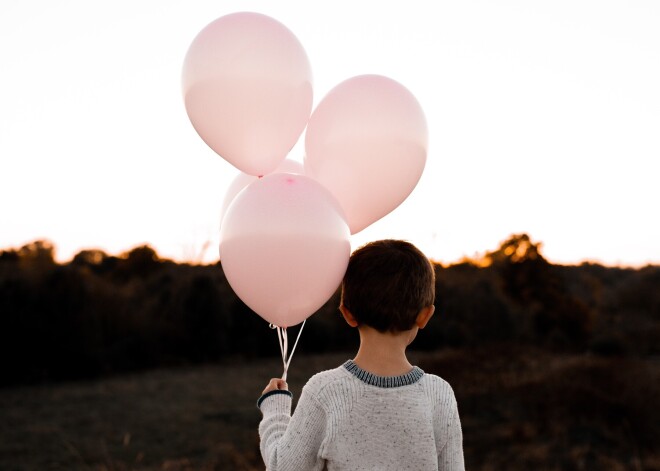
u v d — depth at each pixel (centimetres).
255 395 1211
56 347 1415
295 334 1870
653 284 2078
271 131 180
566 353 1577
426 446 135
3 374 1345
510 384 1009
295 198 158
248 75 173
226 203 224
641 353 1504
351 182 185
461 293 1931
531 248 2016
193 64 180
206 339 1722
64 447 834
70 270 1541
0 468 736
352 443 133
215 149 188
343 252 160
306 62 184
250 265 158
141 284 1978
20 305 1405
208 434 905
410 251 146
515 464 716
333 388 137
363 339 144
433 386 143
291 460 135
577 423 839
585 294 2295
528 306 1905
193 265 2061
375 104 184
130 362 1573
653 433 784
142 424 973
